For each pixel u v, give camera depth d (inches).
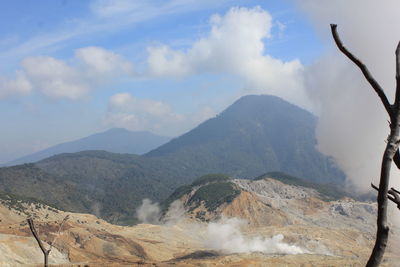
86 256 5812.0
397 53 262.1
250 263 5526.6
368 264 239.5
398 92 253.9
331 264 5531.5
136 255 6387.8
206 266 5403.5
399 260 5713.6
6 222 6338.6
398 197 254.2
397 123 249.8
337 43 266.5
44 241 5590.6
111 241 6569.9
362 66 262.2
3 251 4817.9
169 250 6978.4
